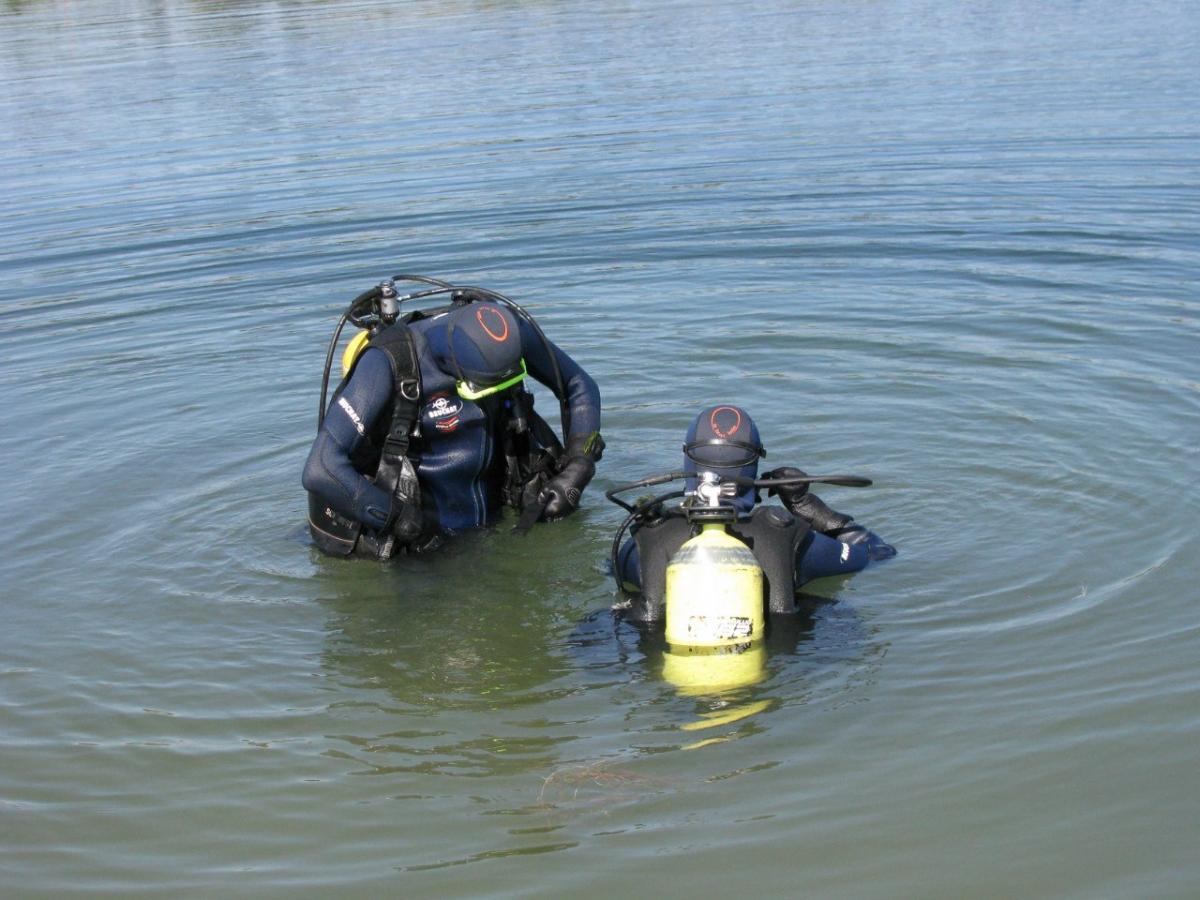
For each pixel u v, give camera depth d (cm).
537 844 339
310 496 545
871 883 316
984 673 411
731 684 413
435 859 335
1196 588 457
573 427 589
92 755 393
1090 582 469
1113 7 2253
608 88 1655
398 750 389
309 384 741
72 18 2889
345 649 459
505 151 1316
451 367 542
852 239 977
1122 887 310
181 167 1318
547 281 914
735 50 1961
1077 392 660
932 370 708
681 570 425
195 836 351
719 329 797
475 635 468
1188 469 557
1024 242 945
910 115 1403
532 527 564
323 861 338
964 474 574
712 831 339
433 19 2531
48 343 840
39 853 347
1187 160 1138
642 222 1048
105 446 664
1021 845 327
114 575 525
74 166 1347
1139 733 371
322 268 971
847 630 443
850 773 361
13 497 604
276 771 380
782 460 601
